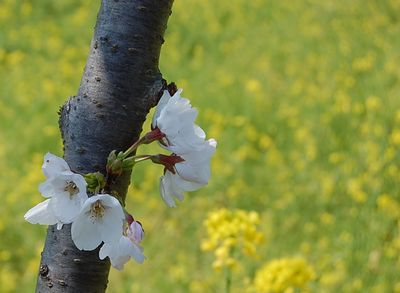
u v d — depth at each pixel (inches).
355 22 534.9
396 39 492.7
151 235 293.9
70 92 440.1
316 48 502.0
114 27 71.7
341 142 354.6
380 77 420.8
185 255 276.1
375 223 274.4
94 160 71.7
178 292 256.4
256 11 586.9
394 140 319.0
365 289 243.9
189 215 306.5
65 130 73.4
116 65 71.6
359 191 291.7
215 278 251.9
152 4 71.7
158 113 69.9
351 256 258.5
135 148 68.2
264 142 365.7
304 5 590.6
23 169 346.6
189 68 474.9
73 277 73.0
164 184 70.2
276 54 495.2
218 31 545.3
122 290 256.4
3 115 398.0
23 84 438.0
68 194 64.2
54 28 541.3
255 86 420.2
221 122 384.8
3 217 293.4
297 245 279.0
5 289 257.6
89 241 64.2
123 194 71.7
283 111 393.4
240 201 315.3
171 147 67.7
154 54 72.5
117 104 71.7
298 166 333.4
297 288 211.0
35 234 289.6
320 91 419.2
